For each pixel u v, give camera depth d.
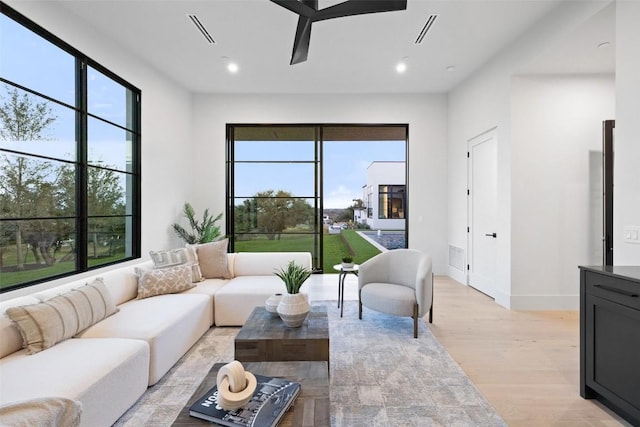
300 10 2.14
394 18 3.17
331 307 3.79
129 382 1.79
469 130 4.64
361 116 5.39
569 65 3.39
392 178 11.53
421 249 5.42
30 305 1.85
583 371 1.96
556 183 3.62
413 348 2.67
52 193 2.80
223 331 3.02
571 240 3.63
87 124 3.17
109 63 3.47
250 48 3.80
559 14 2.93
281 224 5.54
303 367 1.58
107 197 3.49
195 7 3.00
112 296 2.59
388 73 4.54
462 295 4.24
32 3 2.55
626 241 2.23
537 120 3.62
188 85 4.96
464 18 3.17
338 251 9.66
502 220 3.81
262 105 5.37
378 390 2.05
